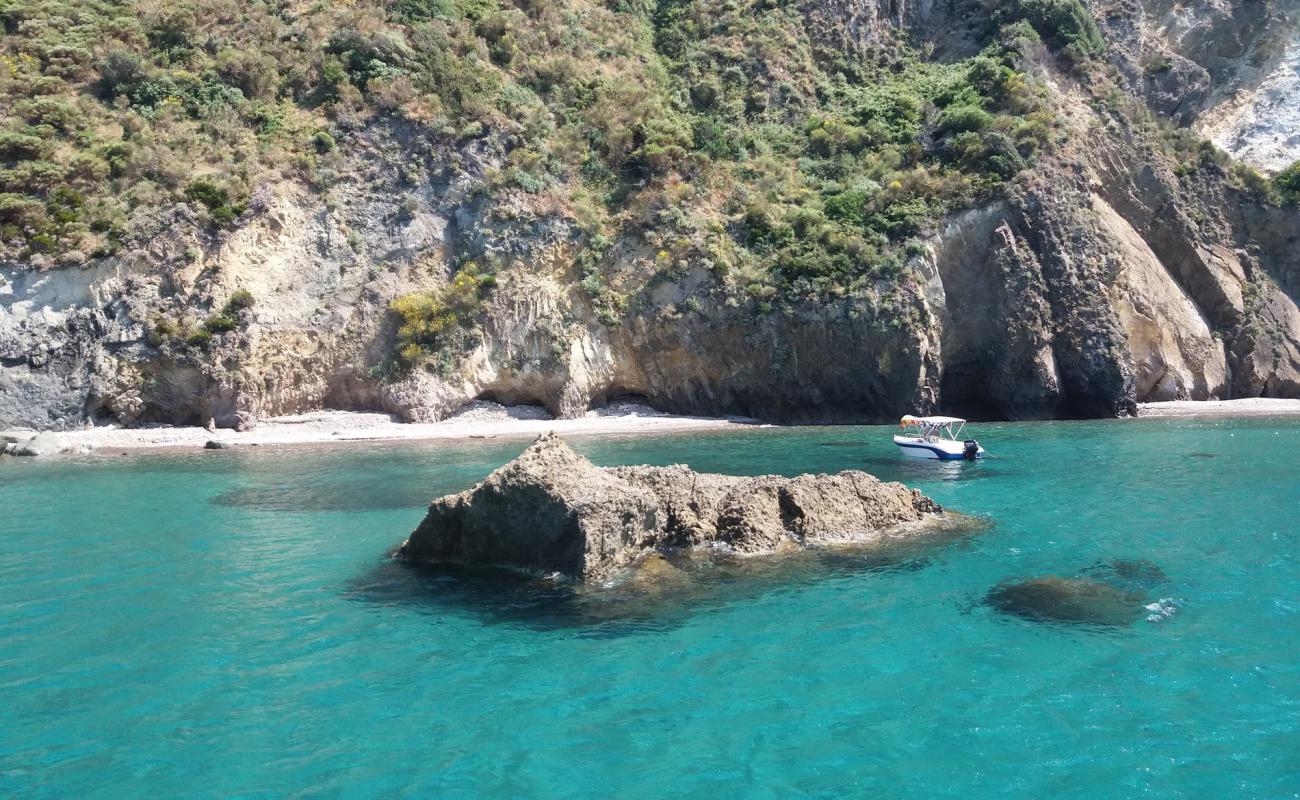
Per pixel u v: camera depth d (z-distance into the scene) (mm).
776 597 12719
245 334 37969
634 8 61062
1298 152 57938
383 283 41844
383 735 8352
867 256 43281
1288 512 18000
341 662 10273
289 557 15469
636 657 10391
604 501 13883
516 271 43250
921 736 8305
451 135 45000
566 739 8273
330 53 46625
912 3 61719
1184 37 62875
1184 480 22234
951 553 15102
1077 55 53562
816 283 42750
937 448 27906
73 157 38906
